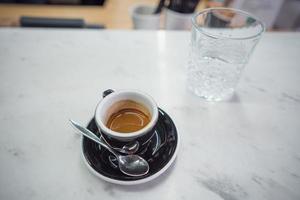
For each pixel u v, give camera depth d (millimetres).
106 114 253
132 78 375
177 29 542
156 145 267
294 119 328
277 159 278
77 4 672
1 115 307
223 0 609
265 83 384
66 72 377
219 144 290
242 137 300
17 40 434
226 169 265
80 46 433
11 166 257
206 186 250
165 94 352
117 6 682
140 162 246
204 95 354
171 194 243
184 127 307
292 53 451
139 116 269
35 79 361
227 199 242
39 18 525
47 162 262
